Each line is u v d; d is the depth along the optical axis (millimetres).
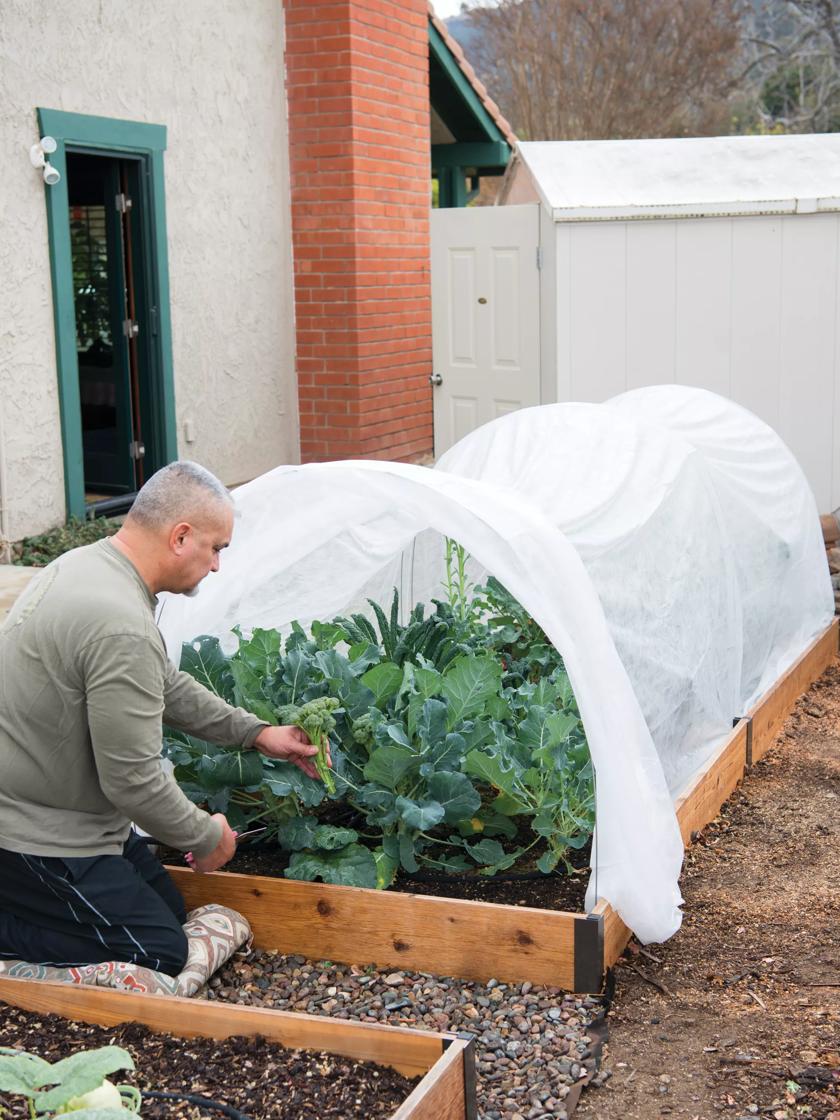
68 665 3188
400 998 3408
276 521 4453
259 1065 2781
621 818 3494
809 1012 3340
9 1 7770
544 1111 2893
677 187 8742
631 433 5125
